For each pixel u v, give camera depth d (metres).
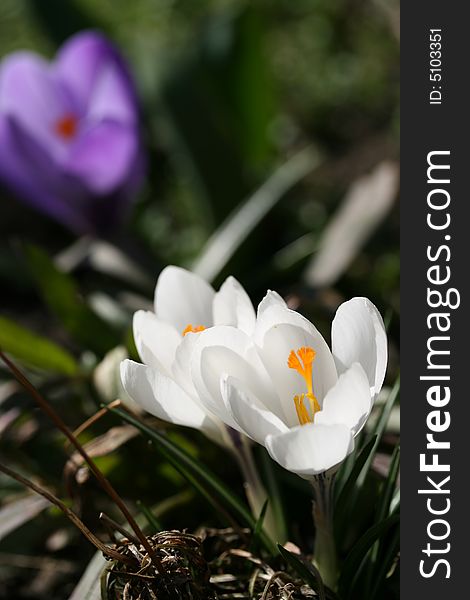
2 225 1.09
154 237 1.02
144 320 0.44
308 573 0.44
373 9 1.31
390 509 0.47
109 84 0.74
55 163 0.73
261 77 0.93
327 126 1.30
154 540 0.45
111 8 1.58
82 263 0.76
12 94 0.74
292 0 1.57
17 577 0.58
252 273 0.78
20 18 1.57
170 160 1.09
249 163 0.97
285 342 0.42
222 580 0.47
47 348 0.58
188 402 0.43
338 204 1.00
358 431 0.41
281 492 0.53
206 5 1.55
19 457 0.56
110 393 0.54
